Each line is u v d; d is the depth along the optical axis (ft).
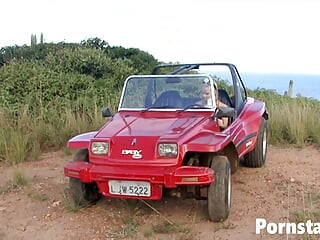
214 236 16.38
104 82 47.57
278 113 34.78
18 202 20.36
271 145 31.12
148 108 20.66
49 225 17.74
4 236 16.87
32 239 16.58
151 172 16.76
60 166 26.61
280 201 19.75
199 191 18.04
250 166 25.26
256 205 19.34
